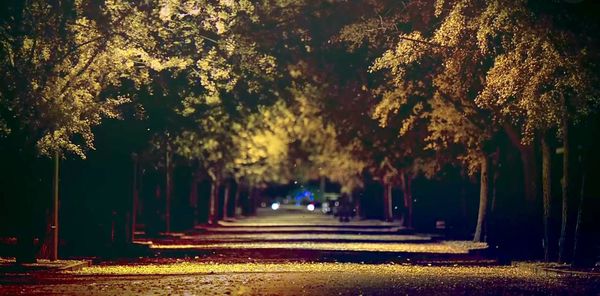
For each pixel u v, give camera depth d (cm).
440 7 3491
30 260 3778
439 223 7900
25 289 2762
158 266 3947
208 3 3981
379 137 6800
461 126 5234
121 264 4119
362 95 6303
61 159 4988
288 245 6119
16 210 3753
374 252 5216
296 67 6212
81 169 5131
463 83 4491
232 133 8012
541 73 3328
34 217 3775
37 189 3853
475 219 8006
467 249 5509
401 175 9150
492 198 6400
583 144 3784
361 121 6644
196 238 7294
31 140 3675
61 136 3784
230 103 6712
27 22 3566
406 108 6069
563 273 3484
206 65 4091
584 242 3778
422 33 4172
